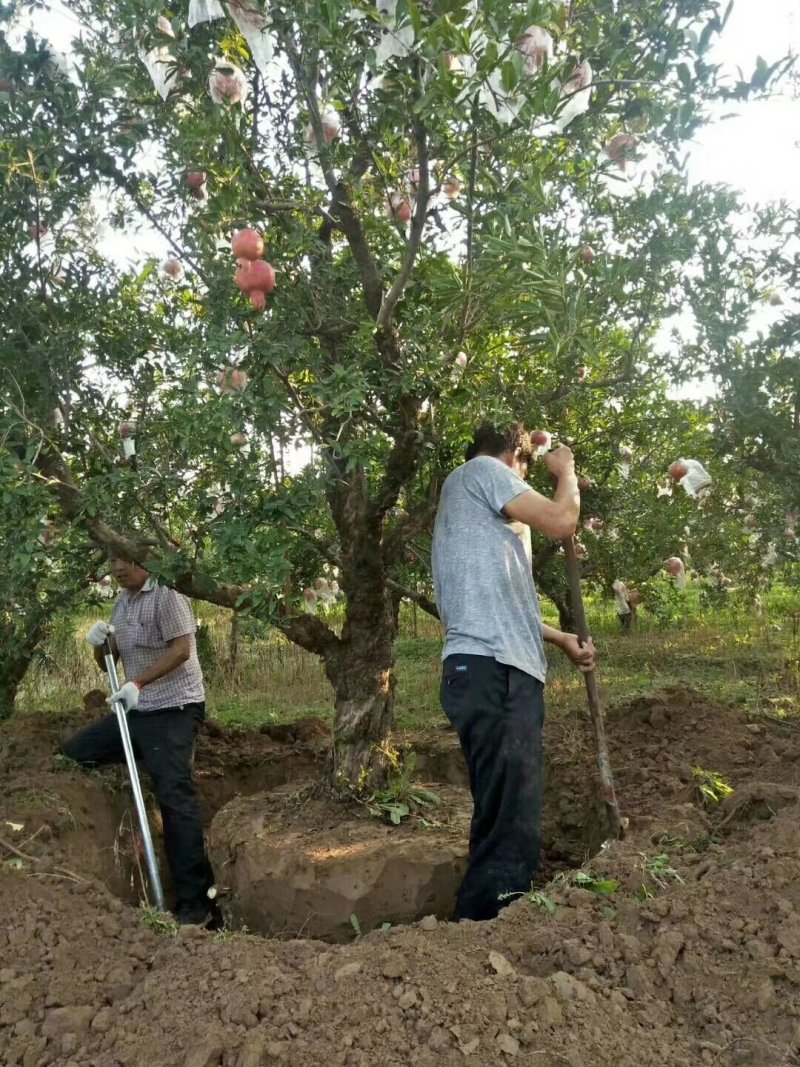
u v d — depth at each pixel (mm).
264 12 2262
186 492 3039
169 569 2953
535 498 3043
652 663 7281
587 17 2482
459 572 3100
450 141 2379
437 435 3137
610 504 4762
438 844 3375
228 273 2688
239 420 2445
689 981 2117
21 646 4629
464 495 3184
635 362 3748
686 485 3506
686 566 5711
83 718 4949
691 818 3078
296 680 7453
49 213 2742
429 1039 1907
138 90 2768
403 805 3650
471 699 2988
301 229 2734
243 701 6781
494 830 3020
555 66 2098
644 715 4730
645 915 2354
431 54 1954
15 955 2486
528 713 3023
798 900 2332
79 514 2895
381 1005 2031
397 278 2633
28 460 2551
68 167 2744
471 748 3041
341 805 3697
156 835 4258
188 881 3939
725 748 4156
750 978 2104
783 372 3564
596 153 2953
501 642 3004
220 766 4793
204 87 2496
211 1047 1913
